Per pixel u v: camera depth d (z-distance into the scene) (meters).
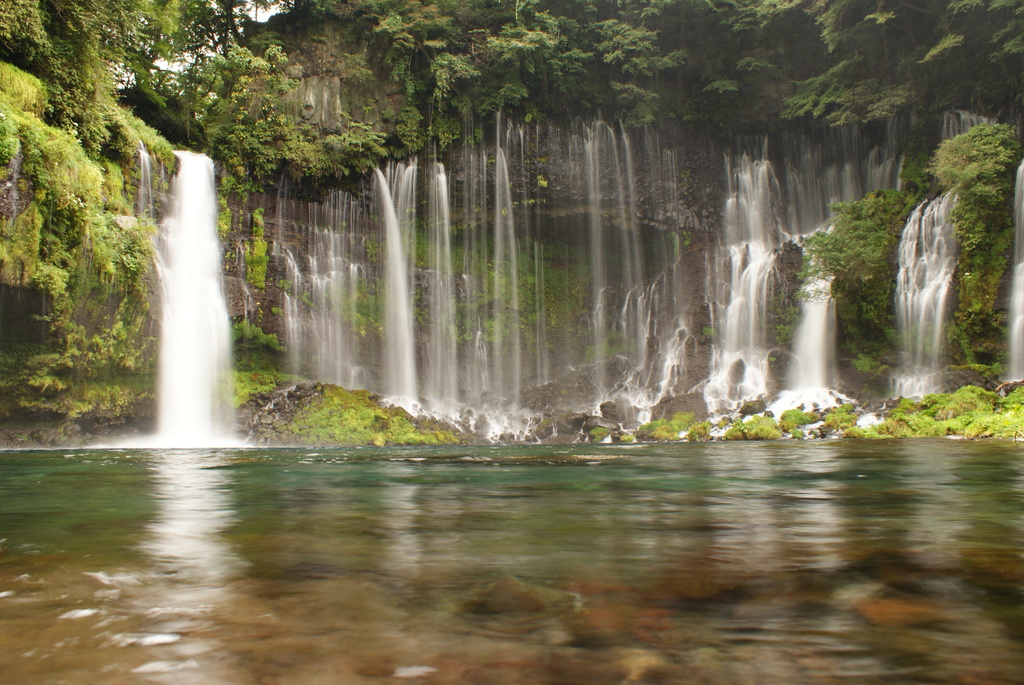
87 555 4.18
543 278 37.16
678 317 36.25
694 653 2.52
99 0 22.34
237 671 2.33
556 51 35.09
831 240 29.86
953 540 4.68
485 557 4.14
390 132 33.78
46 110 20.47
